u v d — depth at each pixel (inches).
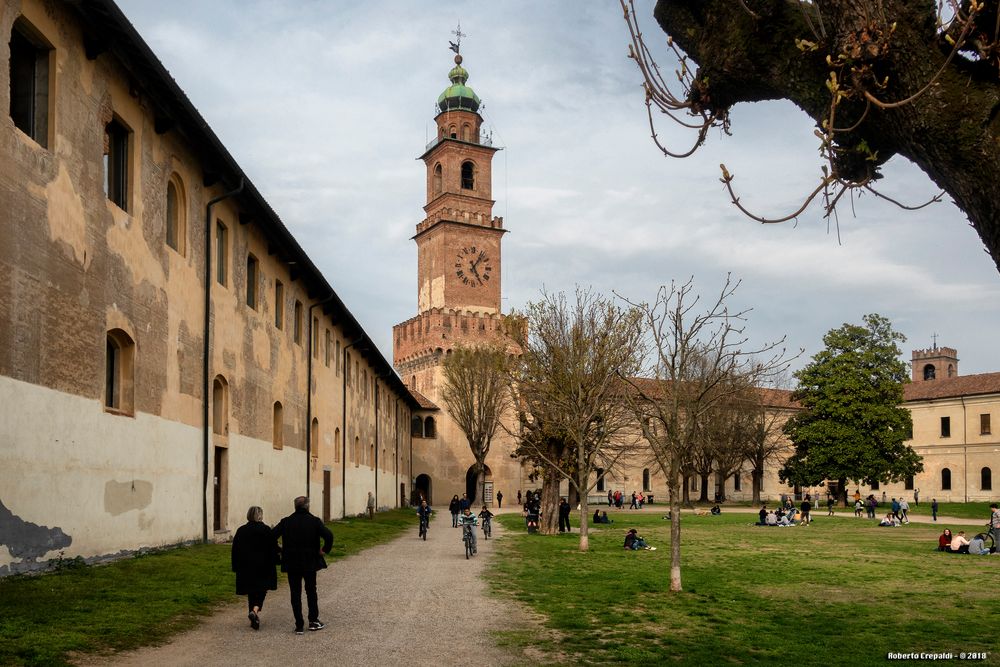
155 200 763.4
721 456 2977.4
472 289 3580.2
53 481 567.8
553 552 1148.5
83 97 627.2
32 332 545.3
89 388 624.4
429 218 3700.8
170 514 780.0
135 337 712.4
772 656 464.4
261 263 1123.3
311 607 493.4
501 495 3139.8
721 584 807.1
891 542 1448.1
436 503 3368.6
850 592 773.9
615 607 637.3
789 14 262.7
